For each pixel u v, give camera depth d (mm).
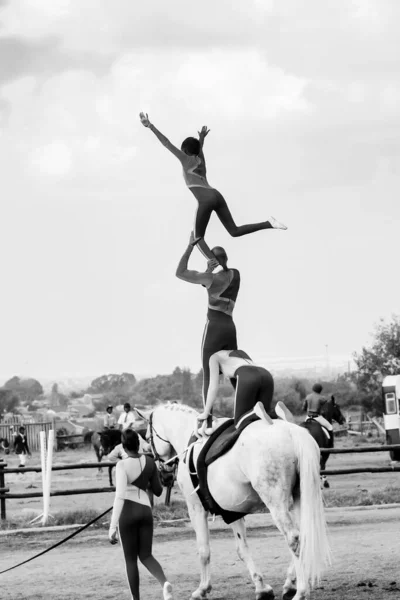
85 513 17016
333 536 13820
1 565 12617
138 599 8836
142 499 8938
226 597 9891
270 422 8984
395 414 30688
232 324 9875
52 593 10500
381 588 9891
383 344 59250
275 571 11352
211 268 9883
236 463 9016
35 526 16312
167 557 12703
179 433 10945
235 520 9508
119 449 17125
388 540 13203
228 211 10047
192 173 10023
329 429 21141
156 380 138500
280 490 8625
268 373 9609
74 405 131625
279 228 9945
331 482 23703
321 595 9602
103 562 12492
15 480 29125
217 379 9773
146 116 9953
